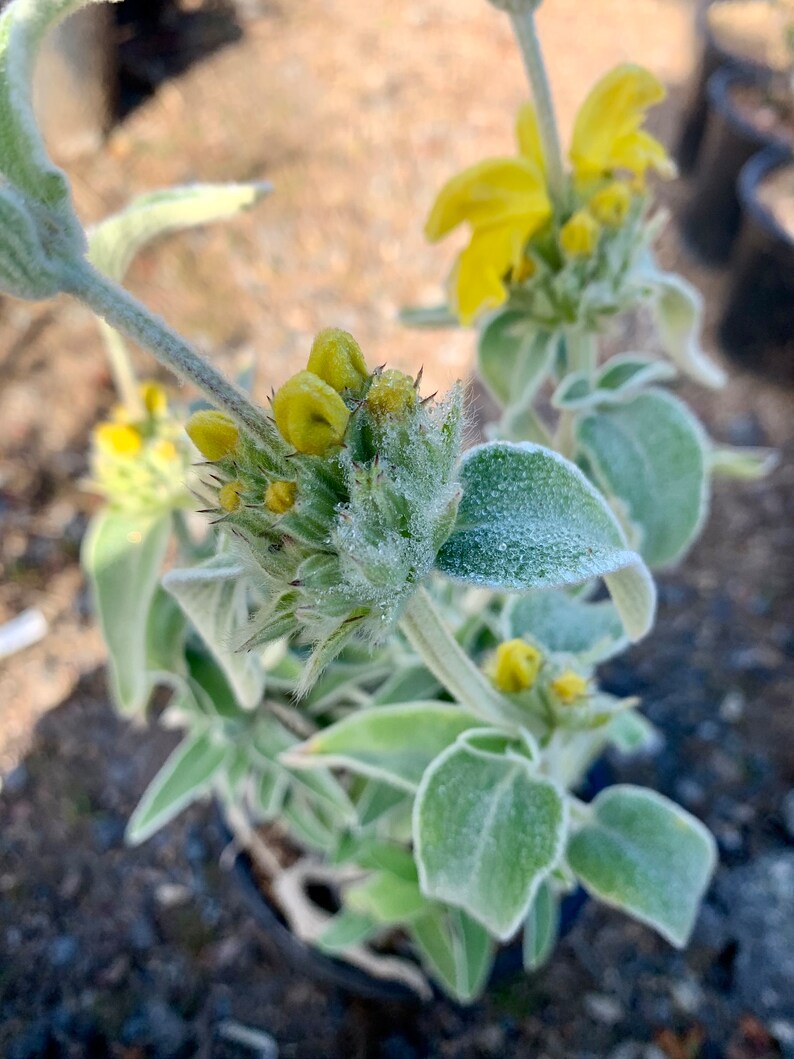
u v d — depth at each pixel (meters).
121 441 0.26
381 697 0.28
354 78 0.95
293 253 0.75
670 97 0.95
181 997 0.42
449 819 0.20
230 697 0.30
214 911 0.44
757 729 0.49
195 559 0.28
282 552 0.14
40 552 0.57
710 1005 0.40
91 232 0.21
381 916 0.30
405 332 0.69
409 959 0.37
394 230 0.77
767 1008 0.40
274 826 0.40
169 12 1.01
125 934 0.44
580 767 0.32
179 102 0.90
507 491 0.15
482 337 0.27
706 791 0.47
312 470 0.14
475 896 0.20
